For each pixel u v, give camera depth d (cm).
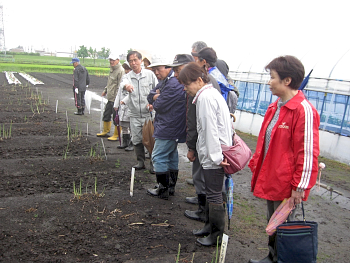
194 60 435
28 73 3388
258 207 483
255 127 1032
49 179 532
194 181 419
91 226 387
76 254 329
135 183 538
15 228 372
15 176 538
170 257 333
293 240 282
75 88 1169
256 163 318
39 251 330
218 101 331
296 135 280
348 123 761
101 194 479
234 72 1141
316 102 845
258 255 352
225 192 384
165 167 473
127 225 396
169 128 457
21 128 899
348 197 546
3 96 1559
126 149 738
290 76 282
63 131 891
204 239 362
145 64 612
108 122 857
